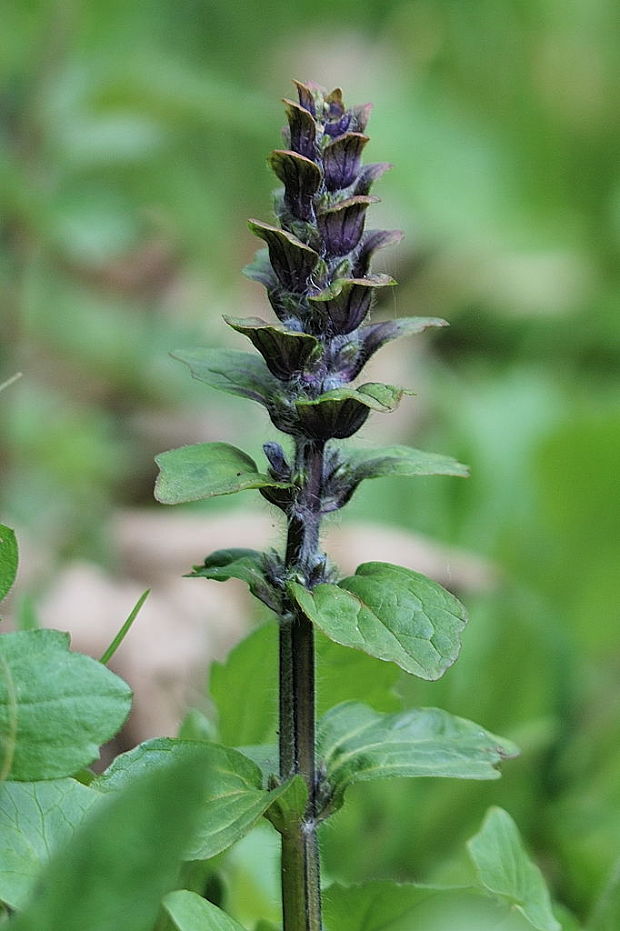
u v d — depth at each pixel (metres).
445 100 14.47
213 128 11.96
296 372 3.49
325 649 4.44
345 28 15.77
